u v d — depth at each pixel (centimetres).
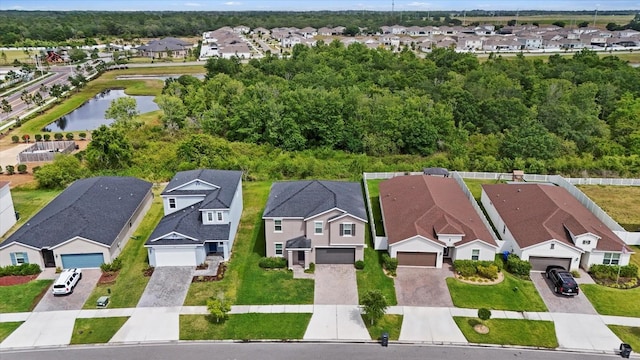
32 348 2886
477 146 6569
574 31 19862
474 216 4134
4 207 4356
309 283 3553
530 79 9188
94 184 4588
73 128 8400
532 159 5941
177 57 16475
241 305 3297
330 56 11481
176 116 7681
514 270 3650
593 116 7194
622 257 3600
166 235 3688
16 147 7119
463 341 2948
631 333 3017
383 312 3097
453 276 3631
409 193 4528
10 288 3472
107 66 14162
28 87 11700
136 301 3334
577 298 3366
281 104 7100
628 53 15075
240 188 4603
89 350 2870
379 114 7069
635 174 5881
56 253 3659
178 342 2939
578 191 4916
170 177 5662
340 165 6000
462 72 10481
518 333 3016
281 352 2850
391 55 11619
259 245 4100
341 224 3644
